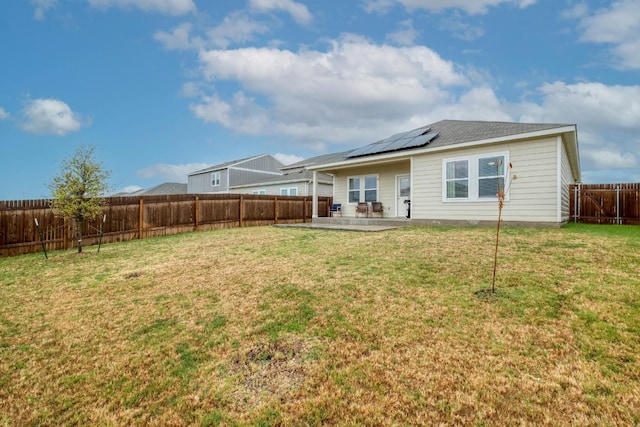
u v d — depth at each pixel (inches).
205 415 97.3
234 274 231.8
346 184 625.3
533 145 370.6
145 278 235.5
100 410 102.9
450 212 434.3
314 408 96.4
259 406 99.2
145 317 168.6
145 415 99.5
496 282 179.9
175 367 123.3
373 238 339.3
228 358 126.3
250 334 142.6
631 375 101.2
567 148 427.8
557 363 109.0
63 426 97.0
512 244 267.4
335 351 124.5
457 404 94.0
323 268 230.2
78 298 201.3
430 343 125.3
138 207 456.1
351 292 179.8
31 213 359.3
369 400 98.1
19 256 337.7
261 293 189.6
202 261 278.8
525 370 106.5
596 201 481.4
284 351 127.8
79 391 112.8
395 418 90.6
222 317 161.9
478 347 120.6
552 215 359.9
